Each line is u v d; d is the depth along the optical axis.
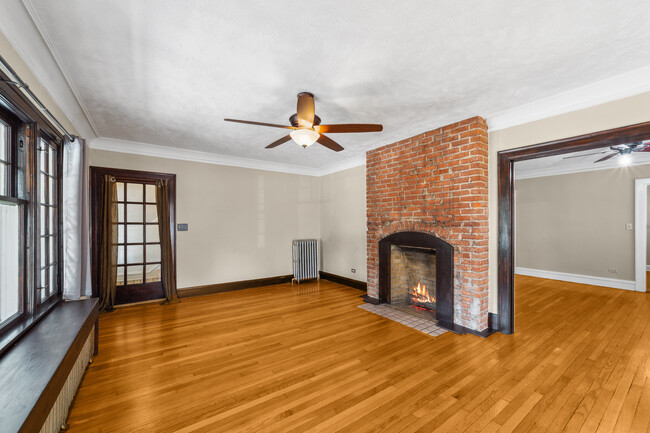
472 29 1.68
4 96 1.57
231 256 4.91
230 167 4.92
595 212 5.35
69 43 1.77
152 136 3.71
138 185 4.32
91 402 1.88
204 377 2.19
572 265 5.62
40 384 1.24
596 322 3.34
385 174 4.09
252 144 4.08
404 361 2.42
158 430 1.63
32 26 1.60
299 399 1.92
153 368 2.32
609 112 2.37
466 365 2.35
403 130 3.47
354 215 5.03
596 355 2.51
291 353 2.58
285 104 2.72
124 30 1.66
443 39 1.78
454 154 3.18
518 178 6.43
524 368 2.30
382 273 4.14
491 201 3.11
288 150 4.41
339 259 5.41
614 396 1.93
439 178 3.34
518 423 1.68
